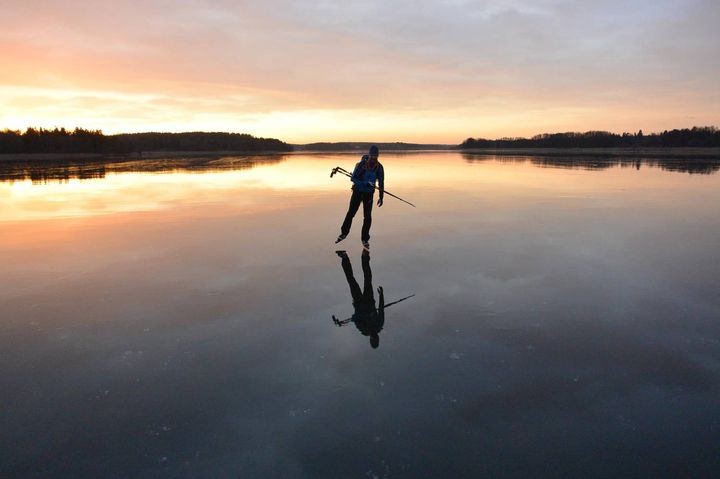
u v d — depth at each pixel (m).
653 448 1.99
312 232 6.69
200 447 2.03
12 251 5.49
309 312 3.56
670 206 8.83
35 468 1.90
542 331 3.18
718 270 4.58
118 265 4.89
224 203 9.77
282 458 1.95
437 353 2.88
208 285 4.23
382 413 2.26
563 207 8.82
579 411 2.26
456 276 4.46
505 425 2.16
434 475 1.84
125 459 1.95
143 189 12.59
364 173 5.54
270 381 2.56
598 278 4.34
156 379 2.59
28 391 2.47
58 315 3.51
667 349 2.89
